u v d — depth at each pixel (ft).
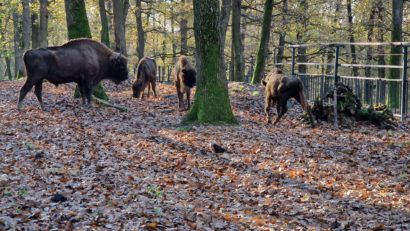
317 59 135.03
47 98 58.80
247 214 22.91
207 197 25.34
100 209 21.62
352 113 47.83
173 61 135.95
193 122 44.04
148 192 25.08
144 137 38.58
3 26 136.26
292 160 32.89
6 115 45.52
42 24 95.50
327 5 104.47
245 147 36.24
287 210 23.79
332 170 30.94
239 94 64.75
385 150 36.83
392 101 56.29
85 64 51.55
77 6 56.03
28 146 33.45
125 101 59.62
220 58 43.86
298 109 57.41
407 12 108.06
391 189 27.25
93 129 40.93
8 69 147.02
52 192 23.97
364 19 101.40
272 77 47.50
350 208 24.26
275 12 113.09
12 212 20.27
